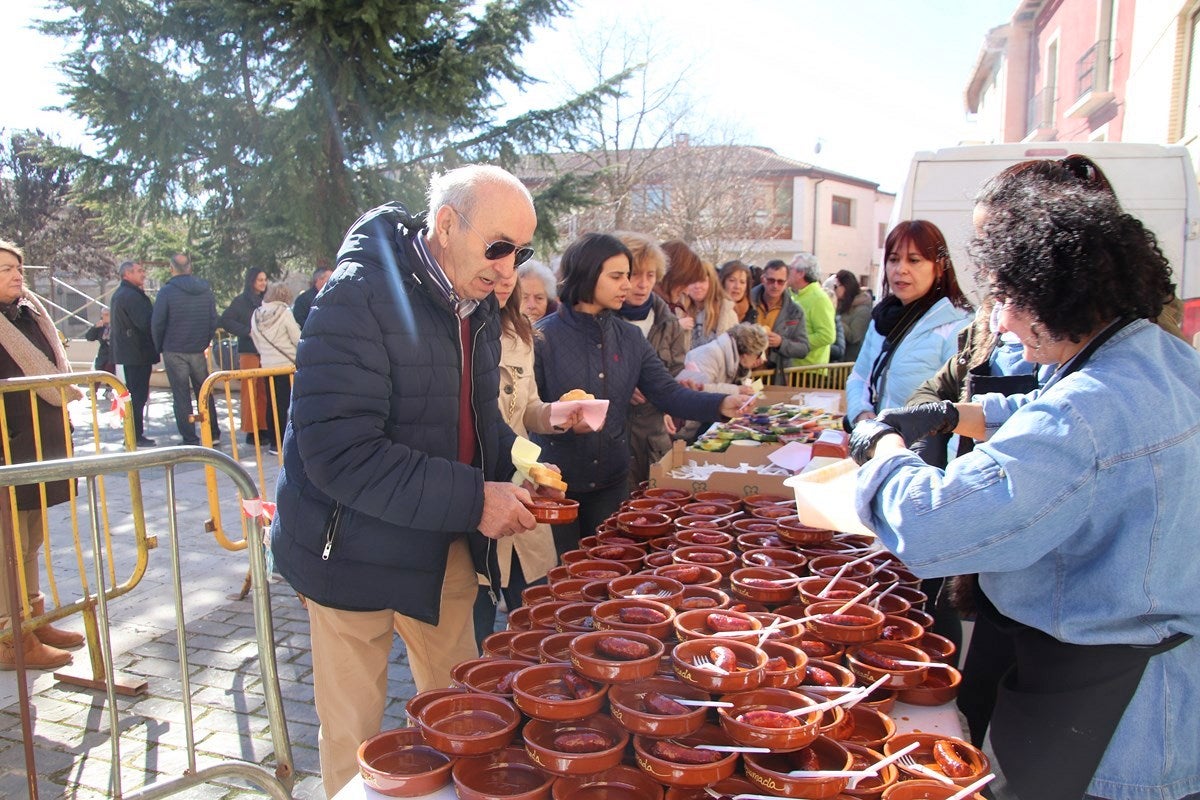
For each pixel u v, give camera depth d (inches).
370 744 58.7
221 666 149.7
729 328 211.2
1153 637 55.1
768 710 56.7
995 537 52.6
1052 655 58.1
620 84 534.3
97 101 440.5
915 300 130.6
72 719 131.5
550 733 57.7
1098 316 56.2
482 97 497.7
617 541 103.3
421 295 80.5
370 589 82.4
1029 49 829.8
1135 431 52.5
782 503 117.2
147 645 159.0
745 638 65.9
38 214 953.5
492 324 92.4
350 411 74.4
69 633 159.0
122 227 571.5
